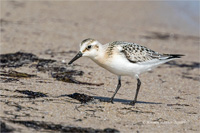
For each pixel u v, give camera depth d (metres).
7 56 16.66
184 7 33.41
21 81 13.38
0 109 10.25
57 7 29.84
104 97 12.76
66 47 19.36
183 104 12.89
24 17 25.31
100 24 26.19
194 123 10.95
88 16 28.20
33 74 14.55
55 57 17.23
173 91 14.59
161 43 23.03
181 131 10.23
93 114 10.80
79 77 14.87
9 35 20.58
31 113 10.23
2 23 23.14
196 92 14.68
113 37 22.94
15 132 8.91
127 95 13.45
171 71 17.56
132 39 23.08
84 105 11.45
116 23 27.08
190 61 19.62
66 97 11.97
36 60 16.45
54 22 24.98
